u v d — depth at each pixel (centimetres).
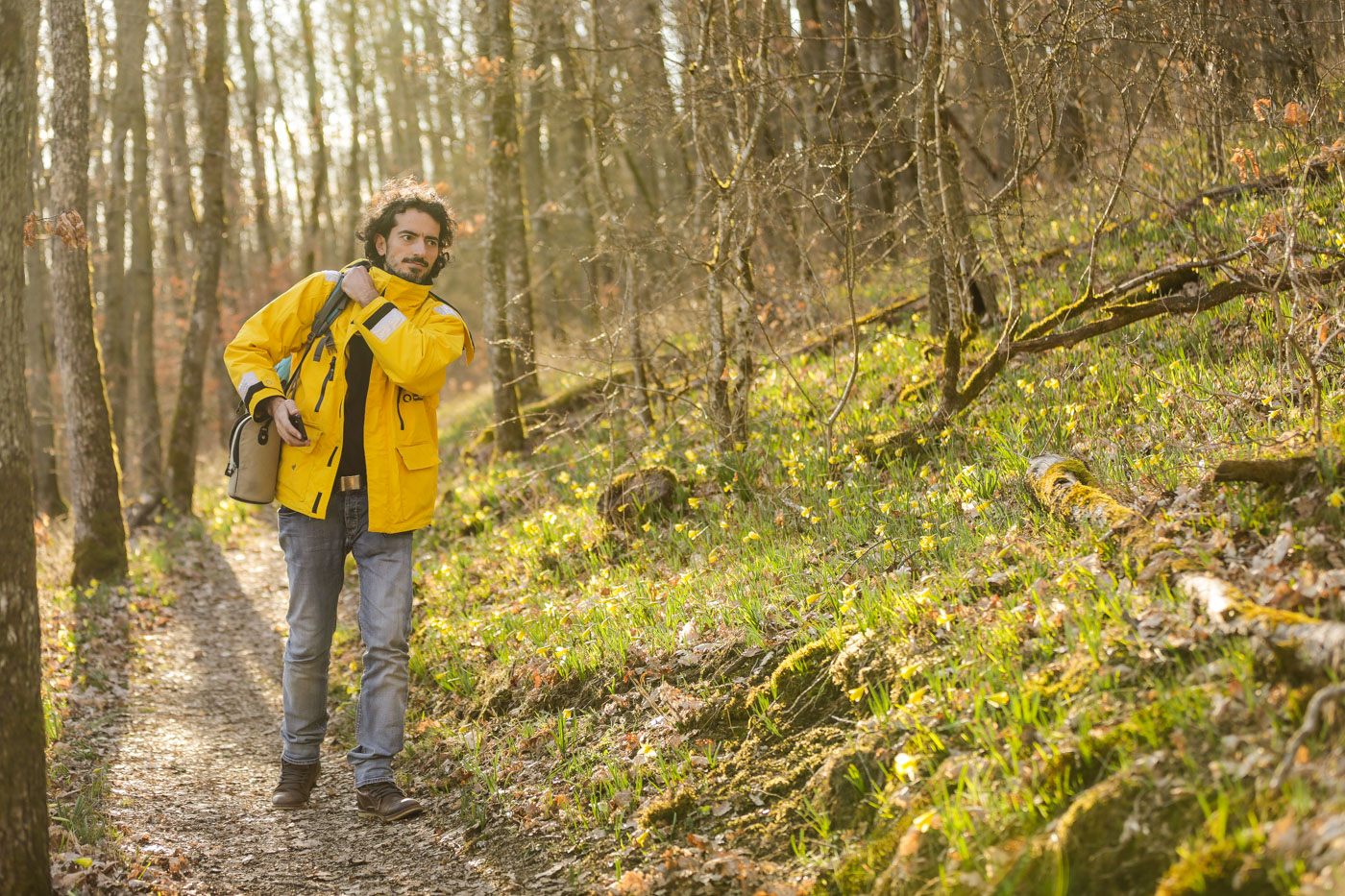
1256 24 599
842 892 243
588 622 471
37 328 1547
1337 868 171
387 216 358
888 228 665
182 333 2477
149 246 1511
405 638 346
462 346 351
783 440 642
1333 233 506
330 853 339
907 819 247
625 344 807
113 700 577
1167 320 558
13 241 261
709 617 417
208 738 512
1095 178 596
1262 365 444
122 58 1469
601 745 366
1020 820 226
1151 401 464
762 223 659
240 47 2241
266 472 340
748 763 315
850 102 796
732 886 262
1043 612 293
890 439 539
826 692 324
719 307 644
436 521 892
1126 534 315
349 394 341
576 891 288
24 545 259
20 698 255
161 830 359
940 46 576
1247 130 646
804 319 833
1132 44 617
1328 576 244
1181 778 213
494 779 374
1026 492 398
